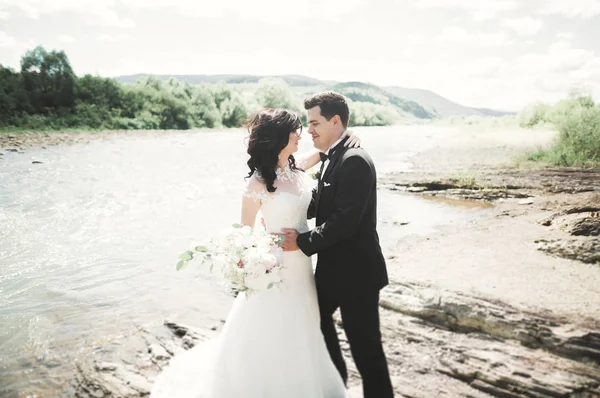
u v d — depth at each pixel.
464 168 13.56
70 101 40.03
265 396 2.66
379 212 8.47
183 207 9.30
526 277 4.50
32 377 3.26
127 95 43.66
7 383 3.18
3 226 7.69
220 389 2.69
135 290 4.96
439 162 15.73
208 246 2.48
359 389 3.01
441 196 9.93
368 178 2.41
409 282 4.38
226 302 4.62
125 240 6.97
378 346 2.59
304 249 2.51
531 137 24.33
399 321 3.83
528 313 3.64
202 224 7.94
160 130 40.22
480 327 3.61
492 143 22.08
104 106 41.12
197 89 50.91
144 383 3.12
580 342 3.22
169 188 11.38
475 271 4.72
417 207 8.88
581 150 13.76
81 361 3.47
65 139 25.58
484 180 10.91
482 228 6.80
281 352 2.65
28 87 38.94
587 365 3.08
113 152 20.06
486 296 3.99
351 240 2.54
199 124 47.94
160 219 8.29
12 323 4.15
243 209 2.67
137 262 5.93
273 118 2.54
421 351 3.40
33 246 6.63
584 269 4.71
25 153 18.42
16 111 36.28
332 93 2.59
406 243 6.16
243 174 13.77
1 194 10.34
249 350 2.65
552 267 4.79
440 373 3.13
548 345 3.29
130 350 3.62
